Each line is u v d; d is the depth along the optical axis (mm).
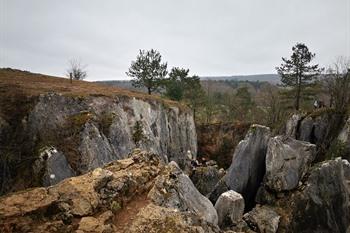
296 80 46875
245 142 29094
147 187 13031
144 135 31422
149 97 38406
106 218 10539
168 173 13875
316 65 45594
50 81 36250
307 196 22953
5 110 24250
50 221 10148
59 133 24891
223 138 47812
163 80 46500
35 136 24094
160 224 10250
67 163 22438
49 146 22906
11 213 9953
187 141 43156
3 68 40906
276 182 25906
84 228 9867
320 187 22750
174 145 40094
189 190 13797
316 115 39656
